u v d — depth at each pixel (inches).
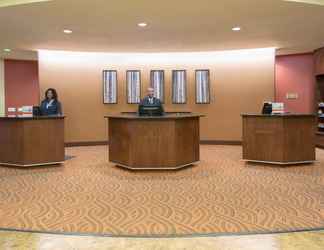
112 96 421.7
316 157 319.0
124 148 267.4
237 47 378.6
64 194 200.1
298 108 431.5
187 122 274.4
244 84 410.0
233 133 415.2
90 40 331.9
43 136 278.5
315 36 320.5
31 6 222.1
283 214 162.9
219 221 154.3
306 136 284.0
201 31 296.2
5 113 456.8
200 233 139.9
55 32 295.9
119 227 147.6
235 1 215.3
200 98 420.2
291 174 248.7
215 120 419.8
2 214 164.9
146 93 424.2
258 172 257.0
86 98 418.0
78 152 364.5
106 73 420.2
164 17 250.5
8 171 264.7
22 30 287.6
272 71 399.9
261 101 405.1
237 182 226.5
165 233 140.3
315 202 181.2
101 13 239.1
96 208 174.2
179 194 199.3
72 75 412.8
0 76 453.4
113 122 279.6
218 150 372.2
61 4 218.4
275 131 279.0
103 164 294.4
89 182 229.3
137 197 193.8
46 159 280.5
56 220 156.6
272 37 324.2
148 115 272.1
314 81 397.7
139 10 232.8
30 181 232.2
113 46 364.8
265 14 244.7
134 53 418.6
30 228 146.5
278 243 129.6
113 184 223.8
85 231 143.1
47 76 403.5
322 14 245.3
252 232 140.3
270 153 282.0
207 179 235.9
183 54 420.5
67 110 412.2
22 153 271.9
